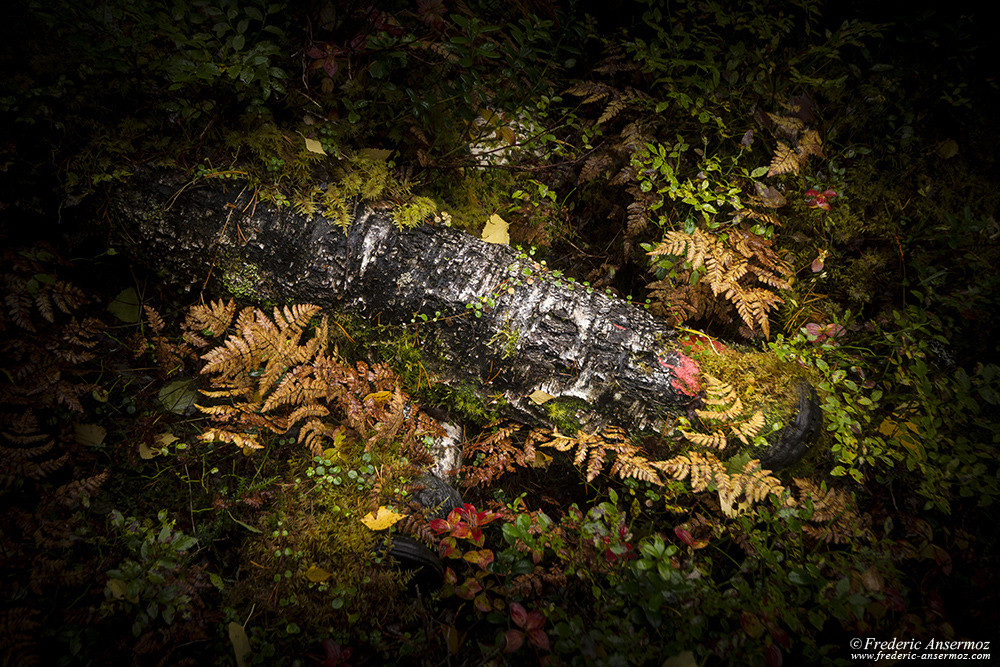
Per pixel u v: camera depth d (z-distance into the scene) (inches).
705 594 94.6
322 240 108.0
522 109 137.9
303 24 119.6
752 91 143.2
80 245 107.6
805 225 141.6
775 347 121.9
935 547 105.7
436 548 94.3
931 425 120.0
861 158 150.6
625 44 138.8
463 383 113.2
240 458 107.0
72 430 98.9
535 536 100.7
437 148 135.6
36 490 92.2
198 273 110.6
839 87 147.9
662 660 87.8
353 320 112.5
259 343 100.1
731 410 104.0
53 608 82.2
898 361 127.4
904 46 162.2
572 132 150.4
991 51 161.2
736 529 105.2
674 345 115.4
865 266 142.5
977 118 157.6
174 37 98.6
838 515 104.1
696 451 107.8
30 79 97.7
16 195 98.6
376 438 100.4
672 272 127.3
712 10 142.6
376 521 93.0
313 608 88.2
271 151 109.3
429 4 114.5
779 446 107.3
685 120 141.6
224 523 100.3
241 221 106.7
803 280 141.6
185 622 85.4
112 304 109.7
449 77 132.0
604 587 98.2
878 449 116.4
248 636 86.0
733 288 117.6
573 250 146.4
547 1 139.9
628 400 110.0
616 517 101.5
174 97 109.0
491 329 110.4
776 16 154.0
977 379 125.6
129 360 109.9
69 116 100.1
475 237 122.7
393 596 91.3
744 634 90.7
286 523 95.0
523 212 141.8
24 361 96.8
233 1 101.2
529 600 97.0
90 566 87.1
